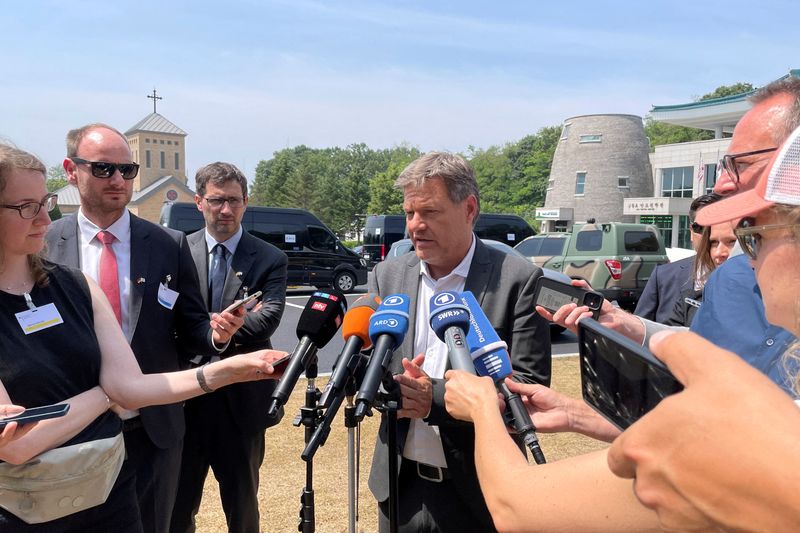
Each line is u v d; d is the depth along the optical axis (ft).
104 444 6.13
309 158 325.83
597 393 4.04
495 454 3.44
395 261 8.42
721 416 1.98
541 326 7.21
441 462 7.02
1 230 6.02
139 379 6.75
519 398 5.11
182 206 45.57
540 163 259.39
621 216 137.39
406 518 7.30
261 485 13.71
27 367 5.93
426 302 7.80
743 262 5.71
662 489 2.12
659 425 2.13
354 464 5.48
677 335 2.34
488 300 7.31
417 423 7.21
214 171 11.80
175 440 8.80
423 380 6.38
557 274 26.73
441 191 7.25
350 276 53.42
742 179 4.05
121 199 9.11
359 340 5.65
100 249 9.12
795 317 2.72
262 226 50.44
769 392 1.99
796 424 1.89
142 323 8.94
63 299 6.55
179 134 226.99
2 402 5.60
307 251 51.65
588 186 139.95
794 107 3.86
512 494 3.07
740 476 1.89
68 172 9.26
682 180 130.52
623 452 2.28
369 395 4.91
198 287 9.93
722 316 5.50
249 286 11.72
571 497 2.78
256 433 10.68
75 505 5.93
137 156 221.25
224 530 12.02
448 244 7.43
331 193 244.63
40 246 6.29
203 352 9.45
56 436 5.81
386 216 68.49
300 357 5.54
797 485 1.78
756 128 4.00
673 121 131.85
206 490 13.94
